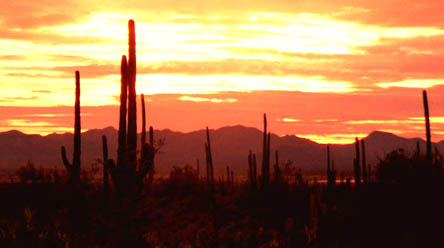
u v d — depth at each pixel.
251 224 48.72
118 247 26.11
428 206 39.84
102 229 27.55
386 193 43.75
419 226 35.75
